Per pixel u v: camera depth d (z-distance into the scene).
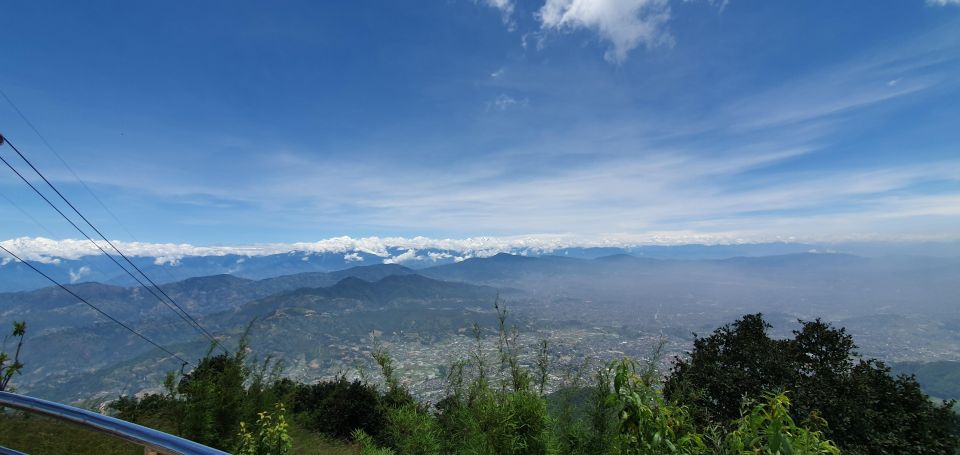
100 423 2.51
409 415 4.53
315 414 13.71
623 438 2.83
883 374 13.34
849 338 14.11
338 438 13.12
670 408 2.85
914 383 13.02
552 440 3.85
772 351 13.31
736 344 14.50
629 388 2.89
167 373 8.54
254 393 9.22
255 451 5.52
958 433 12.71
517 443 3.80
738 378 12.32
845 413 11.13
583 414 3.91
